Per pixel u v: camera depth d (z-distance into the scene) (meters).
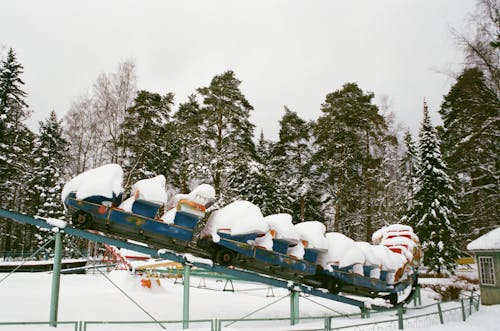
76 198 10.22
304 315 14.94
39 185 36.91
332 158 32.91
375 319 13.83
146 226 10.72
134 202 10.77
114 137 26.06
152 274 18.72
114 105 26.38
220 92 30.30
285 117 39.44
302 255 12.70
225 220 11.73
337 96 34.00
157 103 32.69
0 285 16.16
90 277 21.41
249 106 31.05
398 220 33.47
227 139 29.98
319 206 40.75
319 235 13.17
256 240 12.14
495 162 24.62
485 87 22.09
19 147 40.19
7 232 43.38
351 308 17.08
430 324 12.92
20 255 35.34
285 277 12.98
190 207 11.19
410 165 37.22
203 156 28.48
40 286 16.64
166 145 35.38
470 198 27.59
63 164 37.75
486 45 21.92
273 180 35.66
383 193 33.56
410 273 17.25
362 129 33.78
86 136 28.05
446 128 31.94
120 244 10.54
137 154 28.25
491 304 18.95
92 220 10.34
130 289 16.95
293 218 39.09
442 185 30.75
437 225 29.84
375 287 15.05
